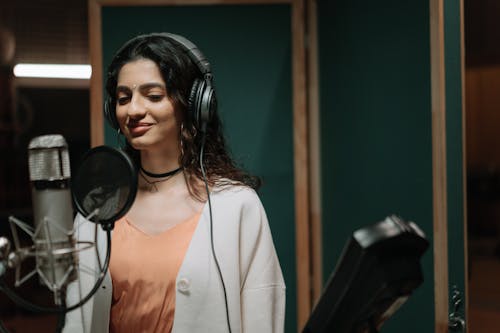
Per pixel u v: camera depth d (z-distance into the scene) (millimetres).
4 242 1078
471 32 4141
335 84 2570
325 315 905
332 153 2619
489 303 2639
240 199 1470
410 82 2059
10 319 3996
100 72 2551
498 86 4457
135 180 1157
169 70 1410
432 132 1853
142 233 1453
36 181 1059
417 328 2012
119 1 2555
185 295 1384
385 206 2238
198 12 2602
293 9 2631
